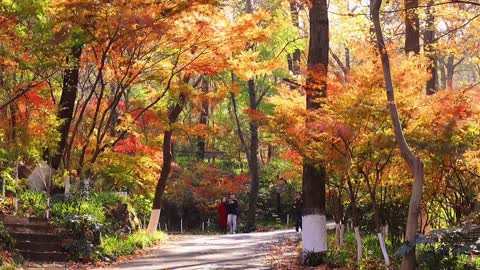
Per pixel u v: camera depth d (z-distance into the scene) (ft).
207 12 51.37
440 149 38.83
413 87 39.55
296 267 48.06
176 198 112.57
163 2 49.65
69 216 54.75
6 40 45.27
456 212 47.60
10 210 56.59
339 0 57.06
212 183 111.65
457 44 54.85
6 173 55.01
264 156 143.13
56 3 47.83
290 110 43.16
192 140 129.29
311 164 44.04
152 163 72.64
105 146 66.95
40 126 55.16
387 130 39.55
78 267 49.06
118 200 70.54
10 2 41.93
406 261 35.96
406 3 50.49
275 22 70.13
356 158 40.34
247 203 125.39
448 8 52.80
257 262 52.34
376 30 37.32
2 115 55.77
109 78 61.26
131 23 48.98
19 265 46.19
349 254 48.44
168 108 75.61
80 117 61.77
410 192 48.98
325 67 46.78
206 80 85.87
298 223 89.81
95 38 51.39
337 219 57.72
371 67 39.88
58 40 46.44
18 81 57.31
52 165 64.18
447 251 36.52
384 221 53.26
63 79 63.57
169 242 74.74
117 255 55.47
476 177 45.75
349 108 38.70
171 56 59.57
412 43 58.13
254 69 58.44
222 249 65.00
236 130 130.21
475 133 40.09
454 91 40.27
